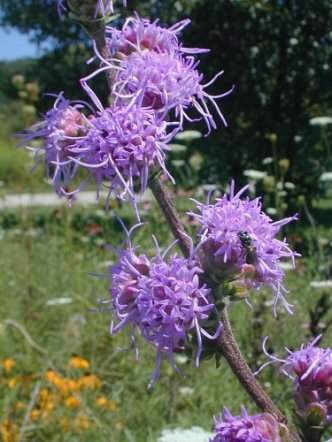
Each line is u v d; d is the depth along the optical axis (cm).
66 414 50
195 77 17
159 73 17
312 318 49
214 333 17
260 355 51
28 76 158
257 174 85
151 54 17
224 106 133
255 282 17
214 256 17
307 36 133
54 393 52
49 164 18
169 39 18
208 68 133
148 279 16
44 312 70
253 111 134
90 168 17
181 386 54
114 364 60
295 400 17
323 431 17
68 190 18
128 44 18
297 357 17
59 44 150
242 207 17
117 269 17
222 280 17
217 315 16
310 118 133
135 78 17
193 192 82
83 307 71
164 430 44
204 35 132
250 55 133
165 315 16
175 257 17
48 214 121
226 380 53
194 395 52
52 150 18
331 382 17
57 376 54
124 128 17
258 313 54
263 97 134
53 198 148
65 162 17
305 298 62
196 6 129
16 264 80
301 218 122
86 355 63
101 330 65
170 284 16
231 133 133
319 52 133
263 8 129
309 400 17
